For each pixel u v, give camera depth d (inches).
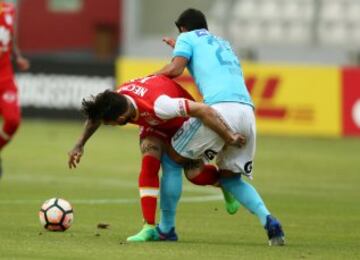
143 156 1084.5
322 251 1025.5
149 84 1064.2
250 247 1046.4
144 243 1061.8
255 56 4170.8
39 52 5007.4
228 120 1060.5
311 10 4205.2
